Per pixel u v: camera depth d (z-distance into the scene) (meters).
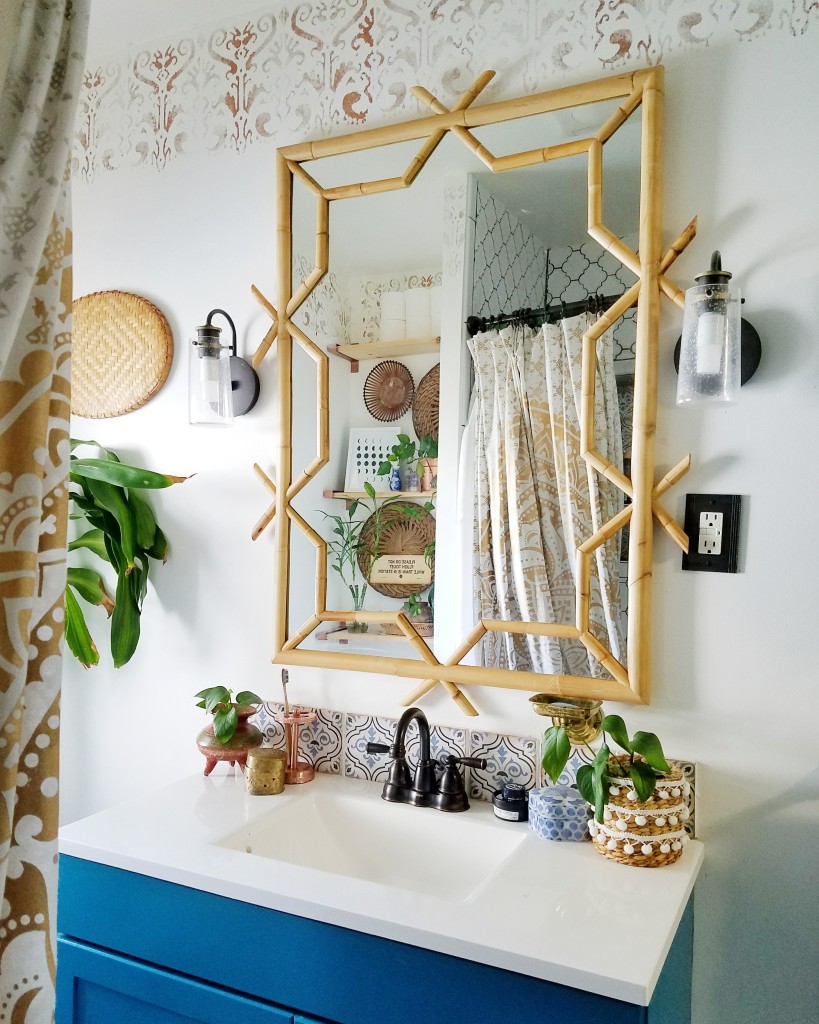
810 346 1.28
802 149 1.28
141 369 1.85
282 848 1.46
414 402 1.56
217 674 1.79
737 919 1.32
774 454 1.30
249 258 1.75
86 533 1.88
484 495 1.50
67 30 0.98
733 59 1.33
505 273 1.47
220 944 1.18
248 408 1.73
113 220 1.91
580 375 1.41
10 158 0.91
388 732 1.61
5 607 0.90
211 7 1.74
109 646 1.93
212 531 1.80
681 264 1.37
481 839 1.41
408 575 1.56
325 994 1.10
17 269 0.91
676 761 1.36
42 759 0.95
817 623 1.27
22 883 0.92
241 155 1.76
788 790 1.29
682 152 1.37
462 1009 1.02
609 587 1.39
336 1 1.65
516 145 1.46
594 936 1.02
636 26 1.39
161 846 1.29
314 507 1.65
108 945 1.28
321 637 1.64
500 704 1.51
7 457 0.93
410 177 1.55
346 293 1.62
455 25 1.54
